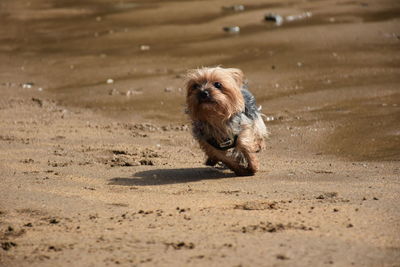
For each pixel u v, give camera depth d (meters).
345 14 31.08
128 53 26.25
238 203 9.58
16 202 9.92
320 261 6.81
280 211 8.91
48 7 37.81
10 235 8.39
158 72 23.00
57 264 7.17
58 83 22.67
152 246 7.56
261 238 7.61
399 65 21.77
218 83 11.67
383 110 16.94
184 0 37.50
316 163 12.97
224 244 7.45
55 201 9.98
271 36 26.88
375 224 8.09
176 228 8.27
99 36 29.72
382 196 9.62
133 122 17.62
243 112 12.12
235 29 28.83
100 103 19.83
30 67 25.19
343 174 11.64
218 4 35.47
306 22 29.92
